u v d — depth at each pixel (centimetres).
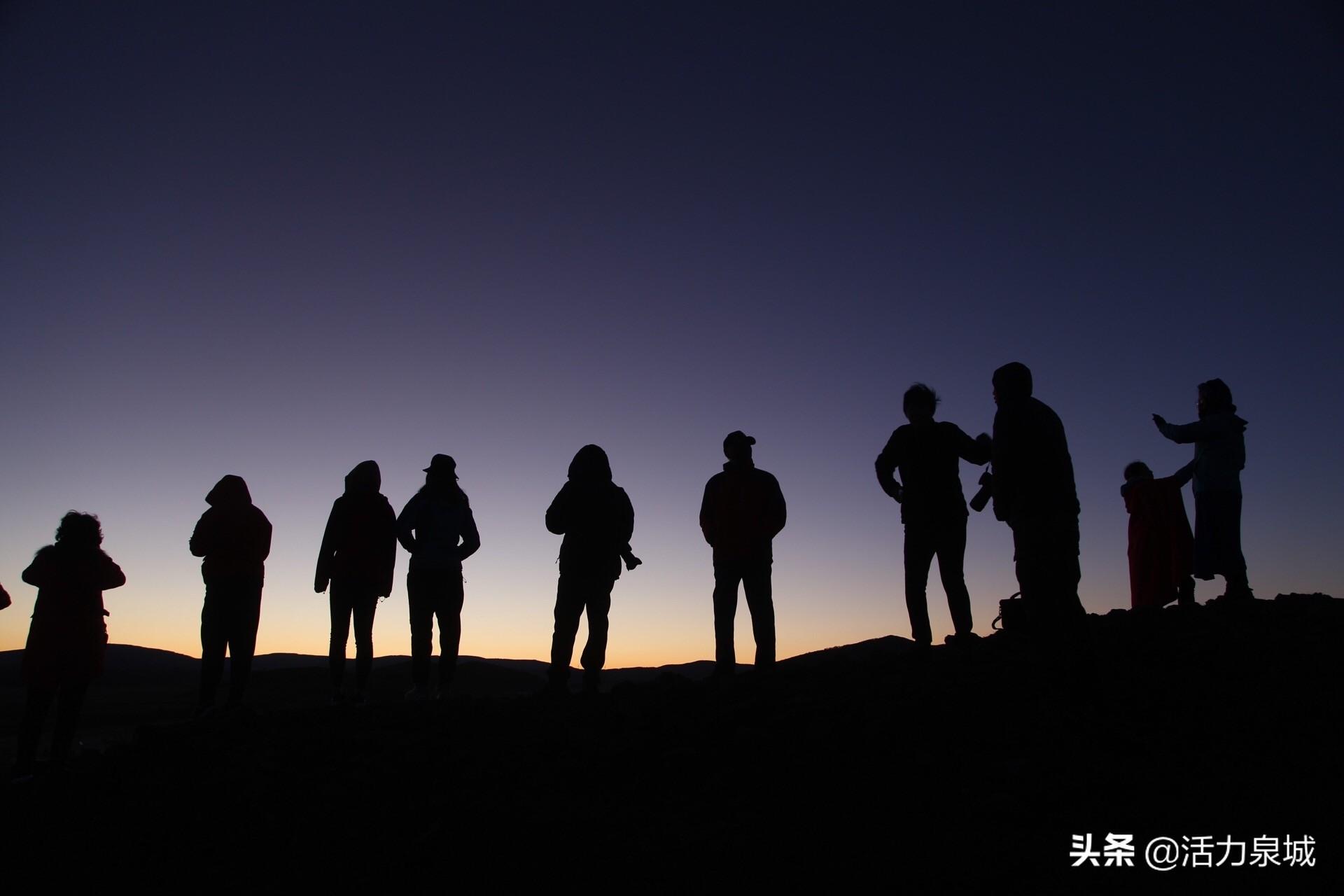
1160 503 892
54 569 721
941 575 774
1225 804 439
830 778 508
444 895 418
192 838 497
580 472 839
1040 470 562
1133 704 571
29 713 679
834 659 786
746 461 851
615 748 573
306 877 444
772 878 405
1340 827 408
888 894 385
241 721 686
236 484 850
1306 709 539
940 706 589
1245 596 801
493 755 584
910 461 773
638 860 433
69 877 459
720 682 747
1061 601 557
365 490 869
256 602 830
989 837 425
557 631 803
